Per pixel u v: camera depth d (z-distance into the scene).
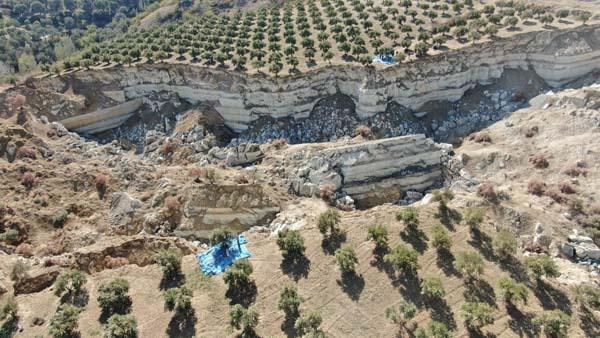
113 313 36.34
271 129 69.50
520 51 71.88
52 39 129.62
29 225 49.22
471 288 36.91
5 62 109.88
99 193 54.34
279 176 57.59
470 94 71.81
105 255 42.97
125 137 75.31
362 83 67.25
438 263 39.12
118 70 76.56
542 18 75.00
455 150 63.41
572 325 34.69
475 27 74.44
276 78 68.38
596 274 42.59
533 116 64.69
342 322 35.12
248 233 46.53
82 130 75.25
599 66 71.06
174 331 34.72
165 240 45.75
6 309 35.50
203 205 51.50
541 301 36.38
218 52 79.19
